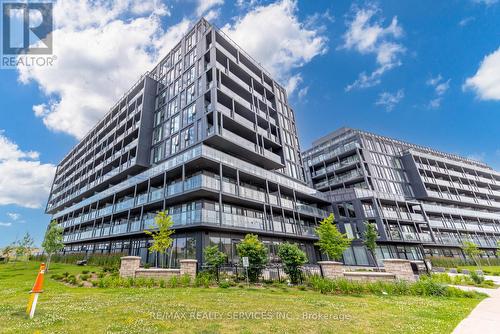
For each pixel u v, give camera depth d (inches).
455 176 1989.4
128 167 1167.6
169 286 465.7
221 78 1083.9
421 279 449.4
